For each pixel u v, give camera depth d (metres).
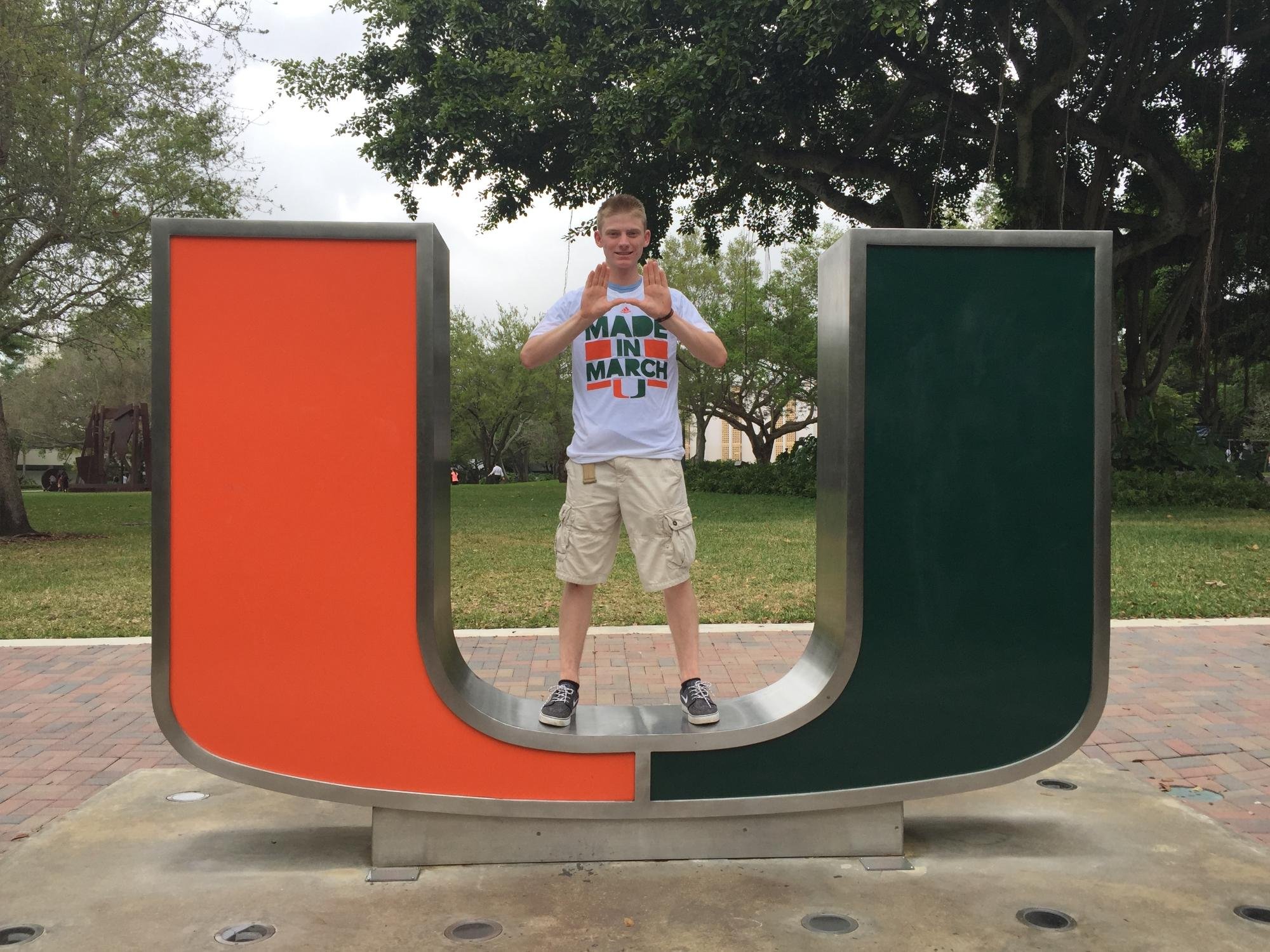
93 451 35.69
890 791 2.73
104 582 8.67
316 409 2.64
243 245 2.62
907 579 2.76
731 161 15.34
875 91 17.77
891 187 17.38
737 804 2.69
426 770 2.67
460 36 16.38
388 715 2.67
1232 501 15.66
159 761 3.84
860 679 2.75
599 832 2.72
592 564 2.89
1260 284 20.02
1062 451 2.80
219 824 3.01
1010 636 2.79
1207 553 9.52
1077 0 14.18
